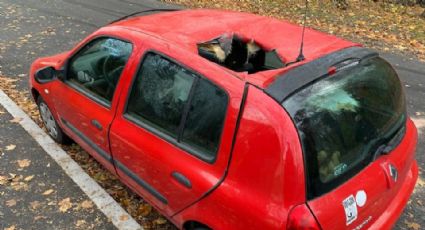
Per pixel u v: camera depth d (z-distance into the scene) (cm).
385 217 322
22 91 707
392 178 309
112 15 1113
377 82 320
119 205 451
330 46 338
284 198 263
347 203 274
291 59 323
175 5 1231
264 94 278
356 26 1034
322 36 362
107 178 495
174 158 333
